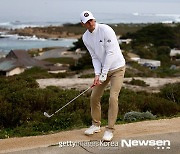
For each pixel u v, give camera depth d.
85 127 7.08
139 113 7.86
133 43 100.19
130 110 9.41
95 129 6.23
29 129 7.27
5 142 6.04
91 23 5.41
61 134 6.39
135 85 20.70
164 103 10.27
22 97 9.17
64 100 9.22
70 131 6.59
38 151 5.57
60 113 7.95
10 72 56.81
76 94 10.61
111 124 5.83
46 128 7.22
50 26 199.88
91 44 5.62
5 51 105.19
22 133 6.99
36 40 155.75
